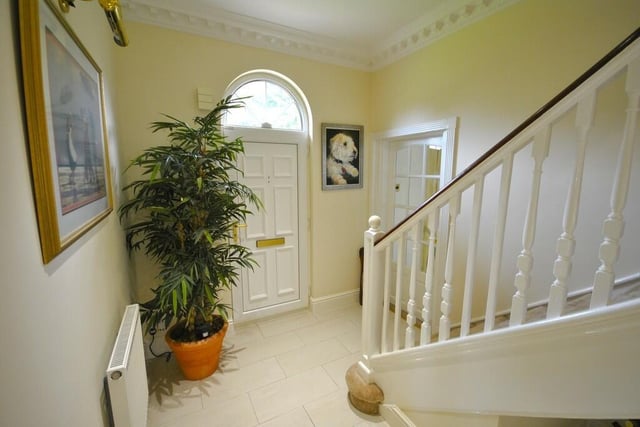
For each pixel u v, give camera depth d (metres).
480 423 1.18
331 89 2.80
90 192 1.09
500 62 1.88
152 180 1.55
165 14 2.04
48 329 0.69
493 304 1.09
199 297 1.91
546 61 1.66
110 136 1.64
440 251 2.38
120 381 1.00
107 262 1.34
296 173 2.82
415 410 1.51
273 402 1.84
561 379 0.89
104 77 1.56
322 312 3.04
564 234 0.88
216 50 2.26
